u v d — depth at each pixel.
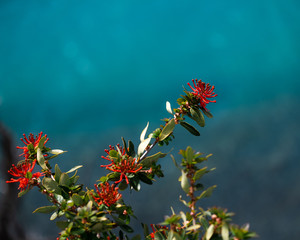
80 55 45.72
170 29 45.28
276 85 39.91
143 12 46.16
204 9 45.06
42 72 44.53
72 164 22.89
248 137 22.80
